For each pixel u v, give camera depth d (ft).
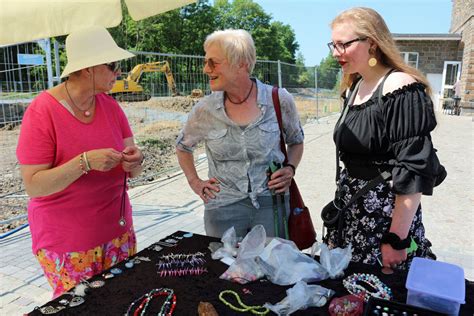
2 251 12.23
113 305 4.42
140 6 7.57
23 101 16.31
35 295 9.78
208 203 7.32
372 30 5.40
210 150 7.13
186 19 129.49
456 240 12.87
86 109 6.13
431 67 61.77
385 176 5.62
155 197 17.95
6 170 21.25
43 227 6.06
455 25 67.51
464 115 51.93
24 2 6.49
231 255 5.50
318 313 4.23
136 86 27.50
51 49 15.40
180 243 6.02
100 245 6.34
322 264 5.03
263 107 6.79
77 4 6.82
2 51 15.53
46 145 5.70
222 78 6.41
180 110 27.86
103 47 5.81
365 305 4.08
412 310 3.86
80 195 6.01
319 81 51.24
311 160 25.62
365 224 5.86
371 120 5.49
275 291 4.66
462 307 4.18
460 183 19.69
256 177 6.95
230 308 4.32
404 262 5.58
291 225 7.13
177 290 4.70
